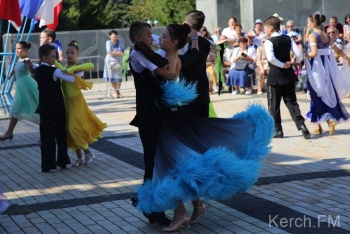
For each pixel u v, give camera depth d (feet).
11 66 52.19
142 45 20.47
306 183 26.35
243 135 21.08
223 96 58.65
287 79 36.01
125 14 121.80
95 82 77.36
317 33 36.76
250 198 24.35
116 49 62.23
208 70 61.05
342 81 37.14
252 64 58.95
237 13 78.23
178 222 20.93
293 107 36.52
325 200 23.77
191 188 19.66
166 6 103.14
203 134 20.81
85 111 30.78
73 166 31.50
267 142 21.27
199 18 23.40
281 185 26.13
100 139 38.83
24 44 39.14
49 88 29.76
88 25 111.45
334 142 35.29
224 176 19.52
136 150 35.09
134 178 28.66
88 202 24.90
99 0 111.55
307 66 36.91
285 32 58.70
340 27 64.69
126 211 23.41
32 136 41.70
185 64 22.15
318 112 36.94
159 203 19.70
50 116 30.17
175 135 20.53
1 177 30.04
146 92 20.75
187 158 20.02
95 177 29.12
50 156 30.55
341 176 27.40
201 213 22.00
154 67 20.40
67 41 80.69
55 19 51.96
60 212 23.66
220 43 28.55
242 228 20.97
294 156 31.91
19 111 39.24
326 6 77.30
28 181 28.96
